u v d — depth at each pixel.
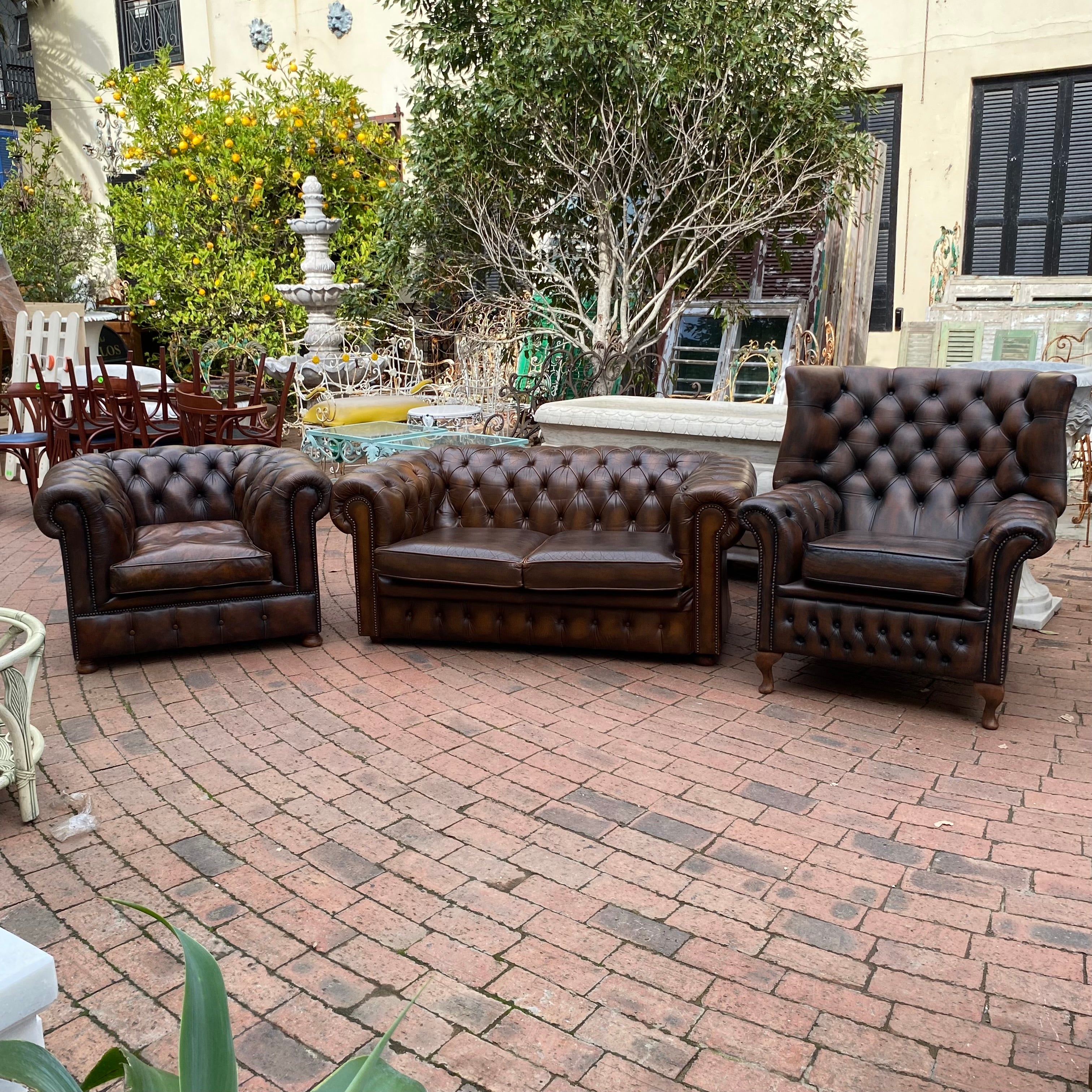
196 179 10.17
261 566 4.49
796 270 8.79
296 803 3.23
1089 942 2.51
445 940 2.54
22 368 8.51
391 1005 2.29
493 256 7.33
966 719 3.87
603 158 6.75
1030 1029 2.22
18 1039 1.15
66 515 4.21
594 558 4.34
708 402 6.27
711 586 4.33
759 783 3.36
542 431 6.28
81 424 6.71
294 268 10.48
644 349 7.65
